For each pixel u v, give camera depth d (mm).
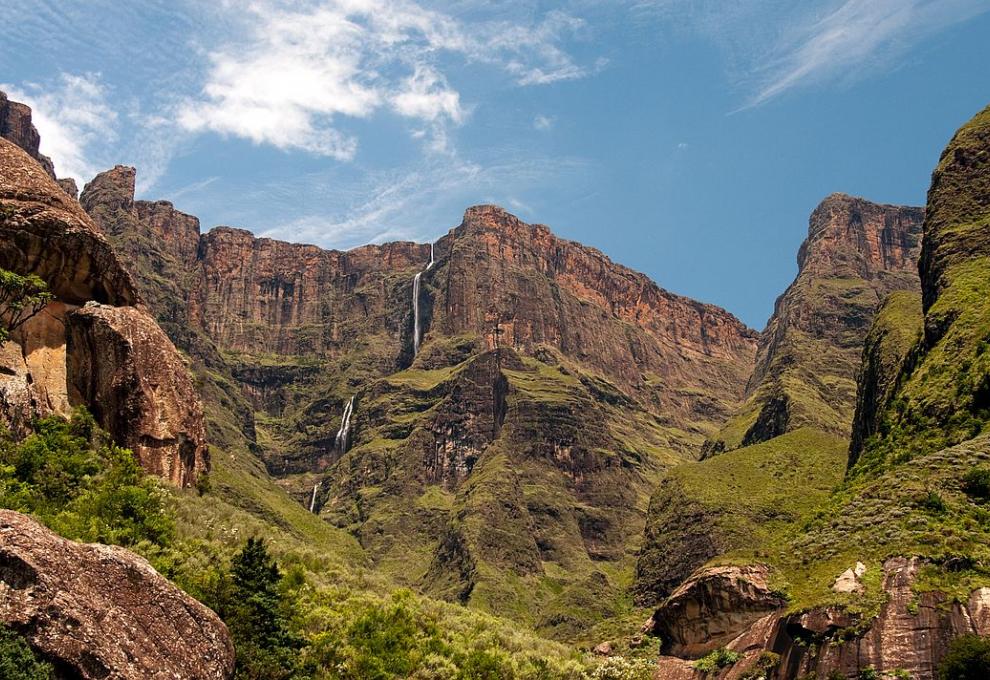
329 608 56719
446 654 56094
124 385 66625
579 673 60031
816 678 52844
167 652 32594
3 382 60438
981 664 47312
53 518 49156
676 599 65375
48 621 30172
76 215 67812
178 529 57594
